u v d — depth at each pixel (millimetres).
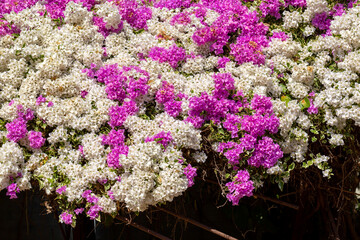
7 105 2771
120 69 2945
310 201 3488
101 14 3209
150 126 2740
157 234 2850
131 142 2742
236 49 3080
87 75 2977
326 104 2789
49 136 2801
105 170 2627
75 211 2596
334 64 3012
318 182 3307
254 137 2689
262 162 2689
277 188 3760
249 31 3207
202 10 3400
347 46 2988
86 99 2854
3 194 4559
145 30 3402
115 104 2816
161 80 2953
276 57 3049
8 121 2799
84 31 3121
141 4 3596
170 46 3107
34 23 3150
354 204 3611
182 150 2793
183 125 2689
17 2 3318
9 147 2602
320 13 3252
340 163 3240
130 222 2898
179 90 2945
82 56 3029
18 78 2879
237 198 2664
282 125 2723
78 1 3268
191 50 3188
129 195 2525
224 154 2711
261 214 4023
